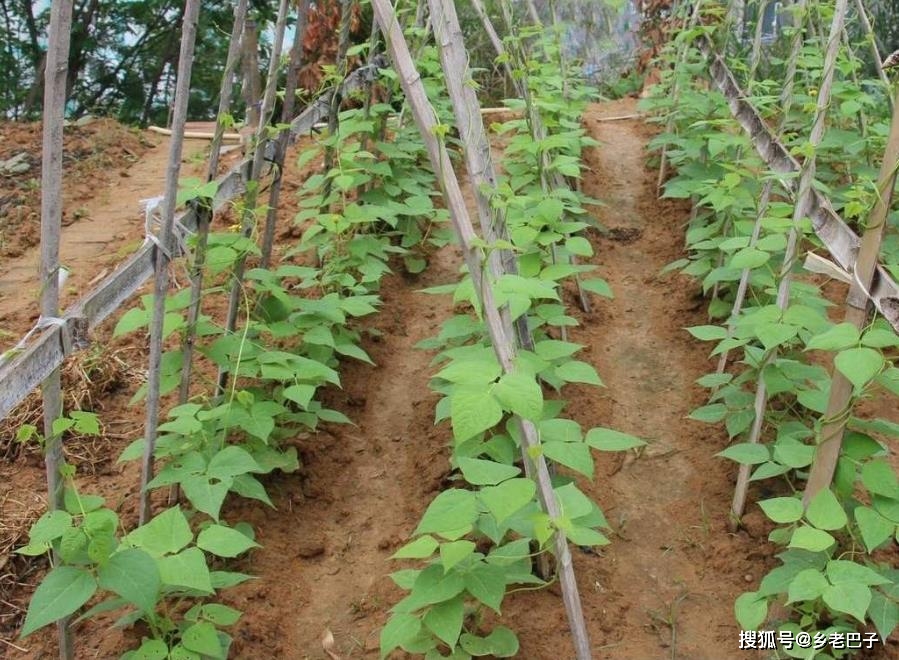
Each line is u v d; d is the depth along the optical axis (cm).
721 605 291
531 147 414
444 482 340
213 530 248
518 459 313
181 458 283
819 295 411
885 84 451
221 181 339
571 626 240
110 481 334
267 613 285
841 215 461
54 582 220
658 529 325
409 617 241
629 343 434
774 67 680
